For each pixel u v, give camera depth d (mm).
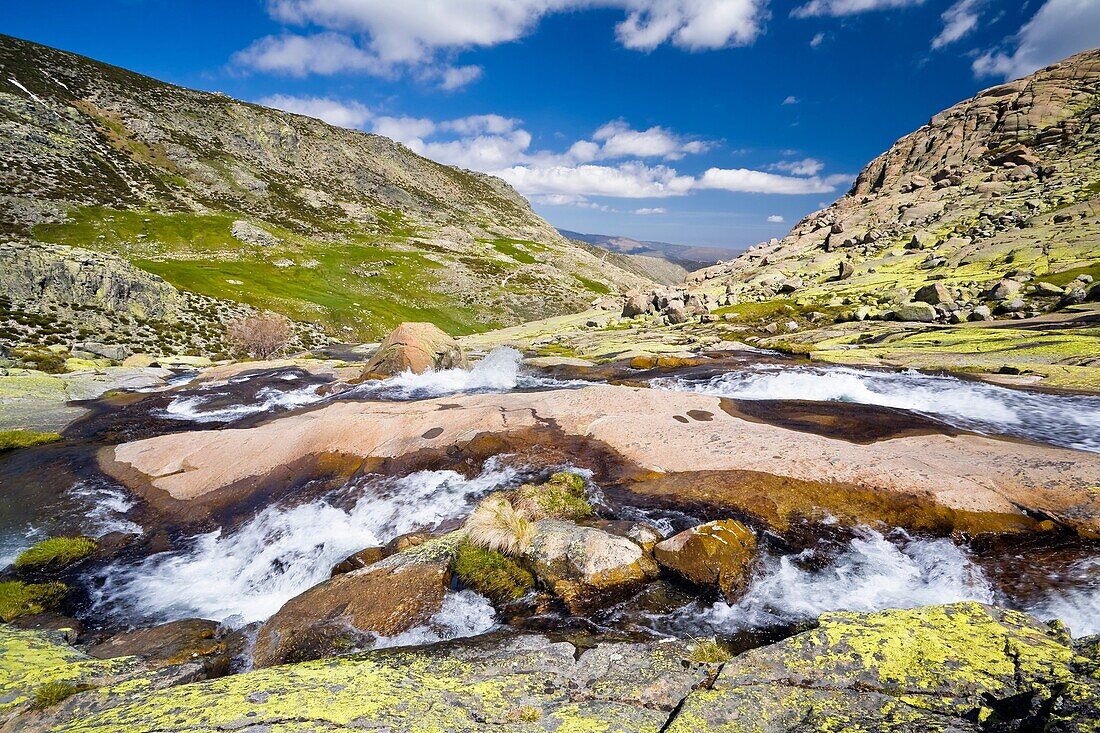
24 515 17016
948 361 29516
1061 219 55375
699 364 35688
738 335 48500
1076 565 10602
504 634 9617
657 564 11414
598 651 7988
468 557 11773
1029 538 11641
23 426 25906
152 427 26312
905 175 103500
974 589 10367
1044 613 9469
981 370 27422
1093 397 21984
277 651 9625
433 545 12633
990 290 42125
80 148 142125
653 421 20125
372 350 62844
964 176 88688
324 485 18047
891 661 6160
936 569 11117
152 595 12969
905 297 46875
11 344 45125
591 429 19953
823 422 19938
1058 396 22438
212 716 6199
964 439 17172
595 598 10562
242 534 15797
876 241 78125
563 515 14102
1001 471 14078
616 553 11188
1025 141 89812
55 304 57344
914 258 62125
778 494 14039
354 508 16531
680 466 16406
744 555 11312
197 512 17219
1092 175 66250
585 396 23609
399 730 5820
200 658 9719
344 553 13977
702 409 21703
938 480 13781
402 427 21266
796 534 12523
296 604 10930
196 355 59406
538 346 55438
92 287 61281
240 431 22859
